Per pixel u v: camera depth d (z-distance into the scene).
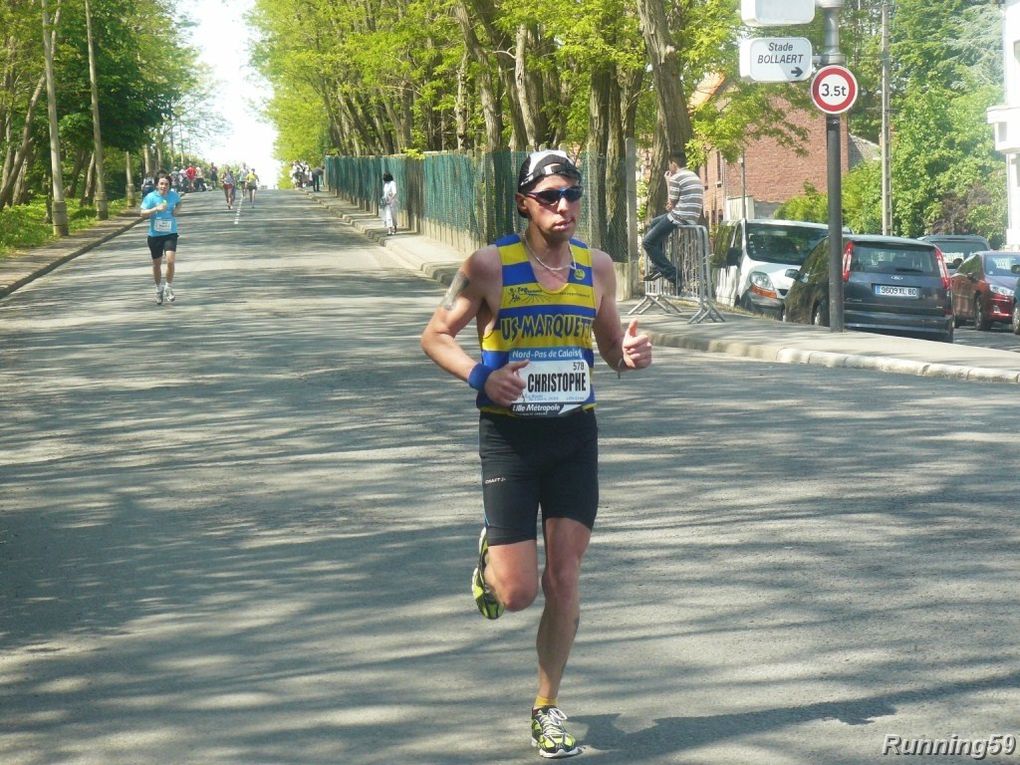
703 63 28.75
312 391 14.26
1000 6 60.88
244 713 5.46
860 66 67.12
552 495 4.92
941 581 7.02
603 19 27.39
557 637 4.91
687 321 20.34
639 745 4.99
